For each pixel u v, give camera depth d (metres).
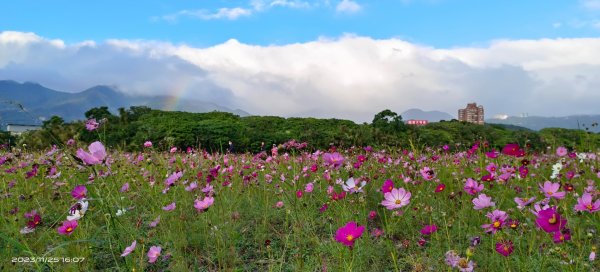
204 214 3.23
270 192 4.35
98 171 3.30
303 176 4.67
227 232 3.10
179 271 2.63
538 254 2.48
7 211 3.64
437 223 3.28
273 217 3.79
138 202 4.10
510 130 19.36
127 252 2.31
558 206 2.65
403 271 2.67
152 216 3.56
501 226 2.08
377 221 3.53
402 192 2.27
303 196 4.05
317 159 5.53
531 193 3.58
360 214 3.41
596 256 2.57
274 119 21.70
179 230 3.24
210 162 5.76
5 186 4.21
